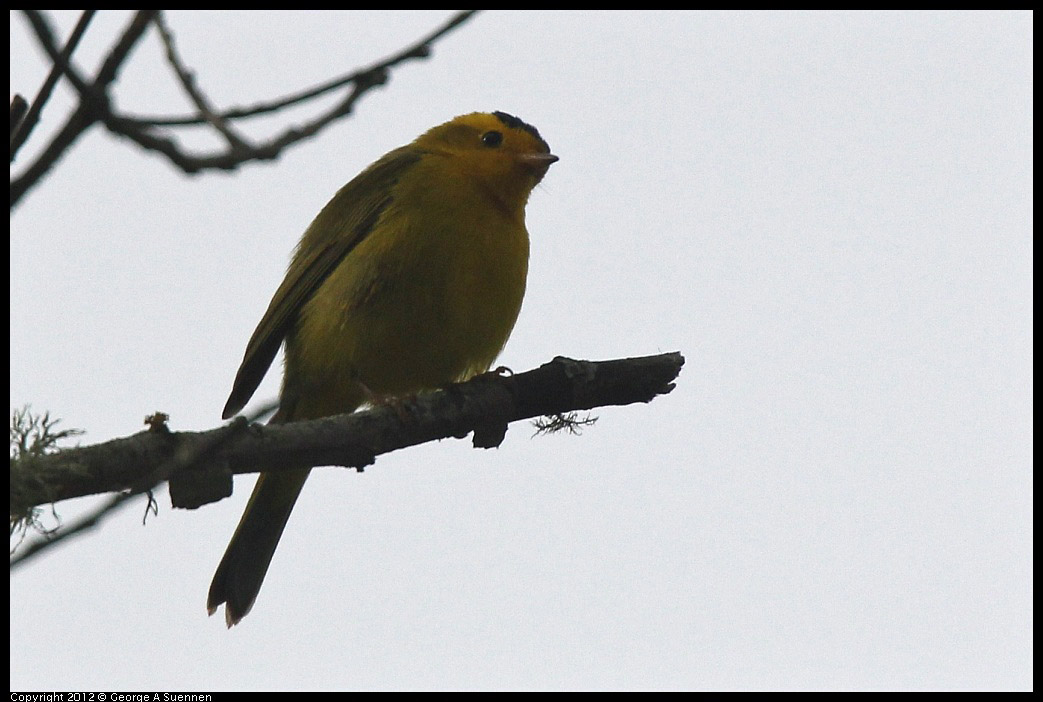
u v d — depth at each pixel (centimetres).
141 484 661
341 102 592
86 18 518
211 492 778
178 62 582
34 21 501
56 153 527
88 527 602
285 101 590
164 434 763
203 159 549
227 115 586
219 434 702
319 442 871
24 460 719
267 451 839
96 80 521
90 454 736
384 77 597
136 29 521
